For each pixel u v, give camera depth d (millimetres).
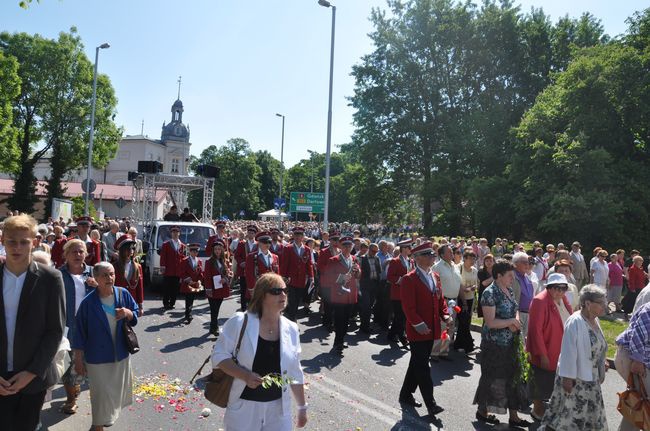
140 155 90188
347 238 9539
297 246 10914
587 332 4660
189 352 8320
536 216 29188
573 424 4617
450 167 37156
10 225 3564
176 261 12703
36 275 3658
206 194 24734
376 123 40094
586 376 4602
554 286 5512
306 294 13273
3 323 3531
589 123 26609
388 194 41781
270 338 3477
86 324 4809
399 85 38562
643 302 5332
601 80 26234
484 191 31422
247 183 85812
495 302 5566
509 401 5492
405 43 38812
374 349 9414
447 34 37188
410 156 39562
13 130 35562
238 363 3410
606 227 25016
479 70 37844
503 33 36719
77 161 44812
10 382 3471
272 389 3422
